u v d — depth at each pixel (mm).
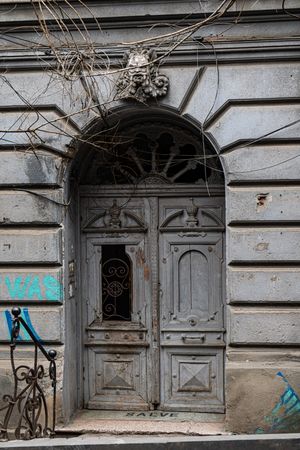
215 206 7699
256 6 6895
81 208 7934
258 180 7047
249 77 7031
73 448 5480
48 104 7312
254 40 6969
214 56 7051
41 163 7328
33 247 7332
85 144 7500
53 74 7277
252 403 7000
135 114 7488
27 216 7348
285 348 7055
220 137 7109
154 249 7793
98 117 7250
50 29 7262
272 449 5410
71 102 7273
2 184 7379
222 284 7680
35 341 6336
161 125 7750
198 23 6555
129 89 7117
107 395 7895
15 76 7359
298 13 6887
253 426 7000
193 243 7746
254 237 7059
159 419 7516
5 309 7387
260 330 7039
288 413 6961
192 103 7137
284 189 7027
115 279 7914
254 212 7059
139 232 7836
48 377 7258
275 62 7020
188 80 7121
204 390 7711
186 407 7727
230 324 7102
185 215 7770
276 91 6996
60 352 7324
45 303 7355
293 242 7008
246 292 7059
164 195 7781
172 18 7102
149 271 7812
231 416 7035
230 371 7035
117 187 7848
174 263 7781
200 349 7715
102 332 7895
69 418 7469
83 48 7207
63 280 7355
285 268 7055
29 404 6137
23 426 6867
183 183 7762
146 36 7164
